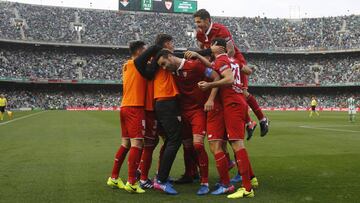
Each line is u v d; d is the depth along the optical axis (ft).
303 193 23.03
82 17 244.42
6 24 218.59
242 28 266.57
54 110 203.51
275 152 41.88
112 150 43.50
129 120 24.29
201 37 28.14
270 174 29.12
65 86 231.91
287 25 272.10
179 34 250.16
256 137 59.88
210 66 23.65
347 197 21.83
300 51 250.57
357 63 244.01
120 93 237.66
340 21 264.31
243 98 23.97
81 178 27.53
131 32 242.99
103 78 227.61
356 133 67.72
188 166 27.20
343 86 240.53
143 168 25.54
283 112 193.98
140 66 23.89
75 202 20.90
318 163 34.09
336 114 165.78
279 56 260.01
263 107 245.04
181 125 24.39
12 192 23.03
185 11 258.37
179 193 23.86
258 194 22.97
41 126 82.74
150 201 21.45
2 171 30.14
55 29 229.25
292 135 63.52
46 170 30.66
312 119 120.37
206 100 24.27
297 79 246.47
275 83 244.01
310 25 268.41
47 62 225.76
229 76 22.41
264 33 263.90
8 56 219.20
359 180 26.58
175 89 24.12
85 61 233.55
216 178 28.60
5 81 208.95
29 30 221.66
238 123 23.18
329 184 25.35
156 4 253.65
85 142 51.93
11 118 117.39
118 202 21.09
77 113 159.53
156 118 25.50
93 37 231.91
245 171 22.67
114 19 249.96
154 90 24.54
